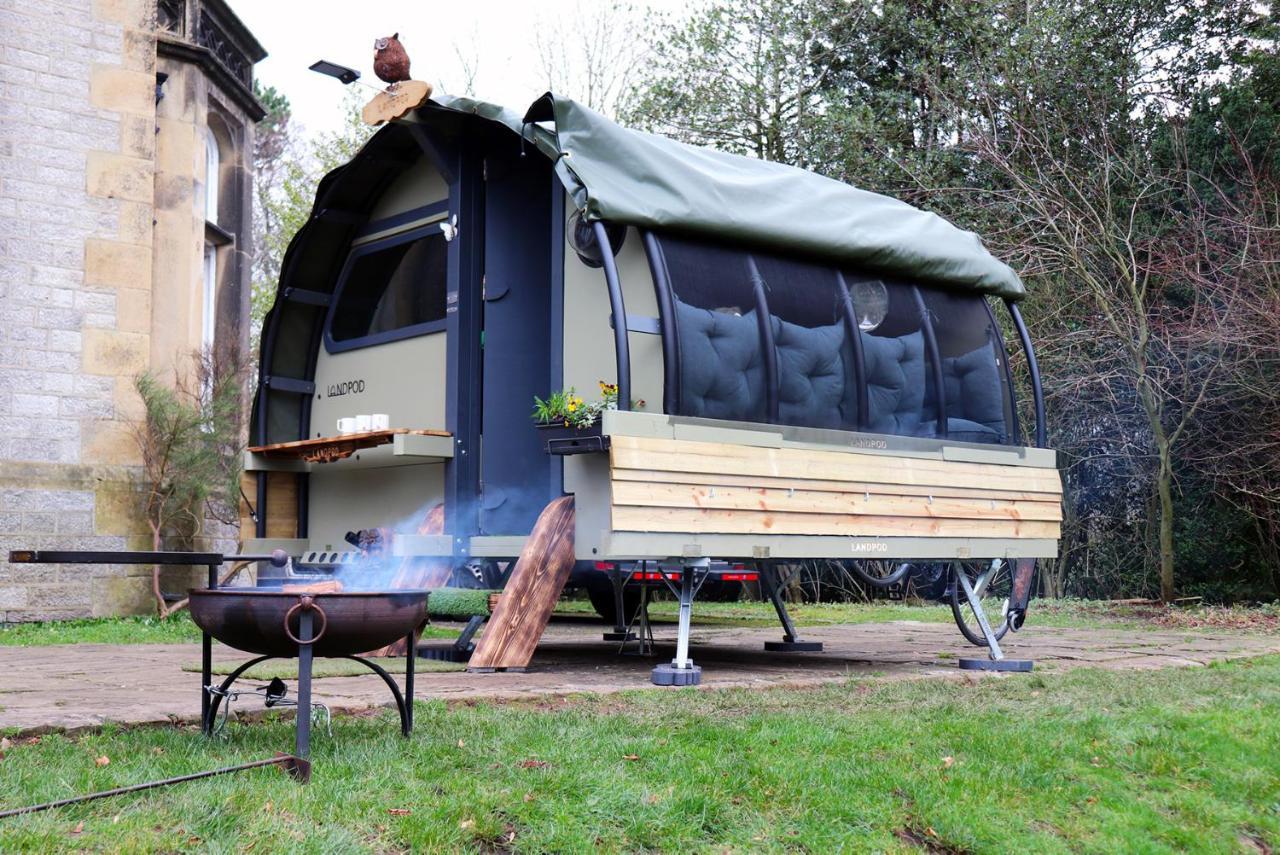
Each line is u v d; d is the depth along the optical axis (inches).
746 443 251.6
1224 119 623.5
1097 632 441.4
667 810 141.9
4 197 426.0
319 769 145.9
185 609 449.1
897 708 216.5
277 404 338.3
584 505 248.8
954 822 150.3
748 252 264.8
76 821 121.8
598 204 237.0
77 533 431.8
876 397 283.6
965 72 691.4
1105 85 660.7
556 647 354.6
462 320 293.1
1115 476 651.5
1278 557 608.1
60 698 197.5
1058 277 625.6
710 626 471.5
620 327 233.3
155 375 461.7
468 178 295.9
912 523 283.6
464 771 151.2
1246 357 573.3
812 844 140.2
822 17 746.2
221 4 622.5
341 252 336.8
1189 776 185.2
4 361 423.2
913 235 299.6
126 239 449.1
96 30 447.8
